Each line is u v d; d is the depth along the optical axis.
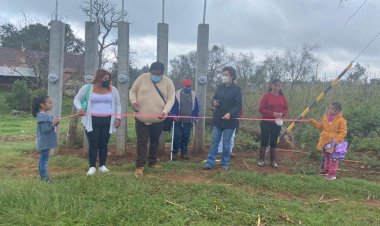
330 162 8.02
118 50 9.48
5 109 31.20
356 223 5.54
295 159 9.80
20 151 10.00
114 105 7.47
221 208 5.71
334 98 15.86
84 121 7.24
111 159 9.17
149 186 6.45
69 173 7.45
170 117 9.07
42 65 35.28
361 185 7.46
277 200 6.26
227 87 8.07
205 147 10.89
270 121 8.52
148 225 4.96
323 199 6.74
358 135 12.23
